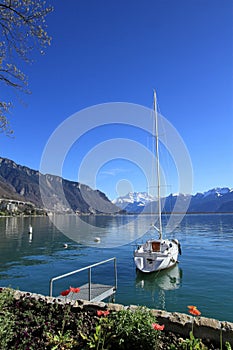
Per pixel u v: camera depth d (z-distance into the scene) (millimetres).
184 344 3242
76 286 12078
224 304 9742
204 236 35688
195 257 19906
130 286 12242
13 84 7793
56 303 4566
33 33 7234
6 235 37062
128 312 3770
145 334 3359
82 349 3430
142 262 14562
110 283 12727
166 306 9688
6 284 12570
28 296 4914
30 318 4180
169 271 15211
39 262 18172
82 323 4031
